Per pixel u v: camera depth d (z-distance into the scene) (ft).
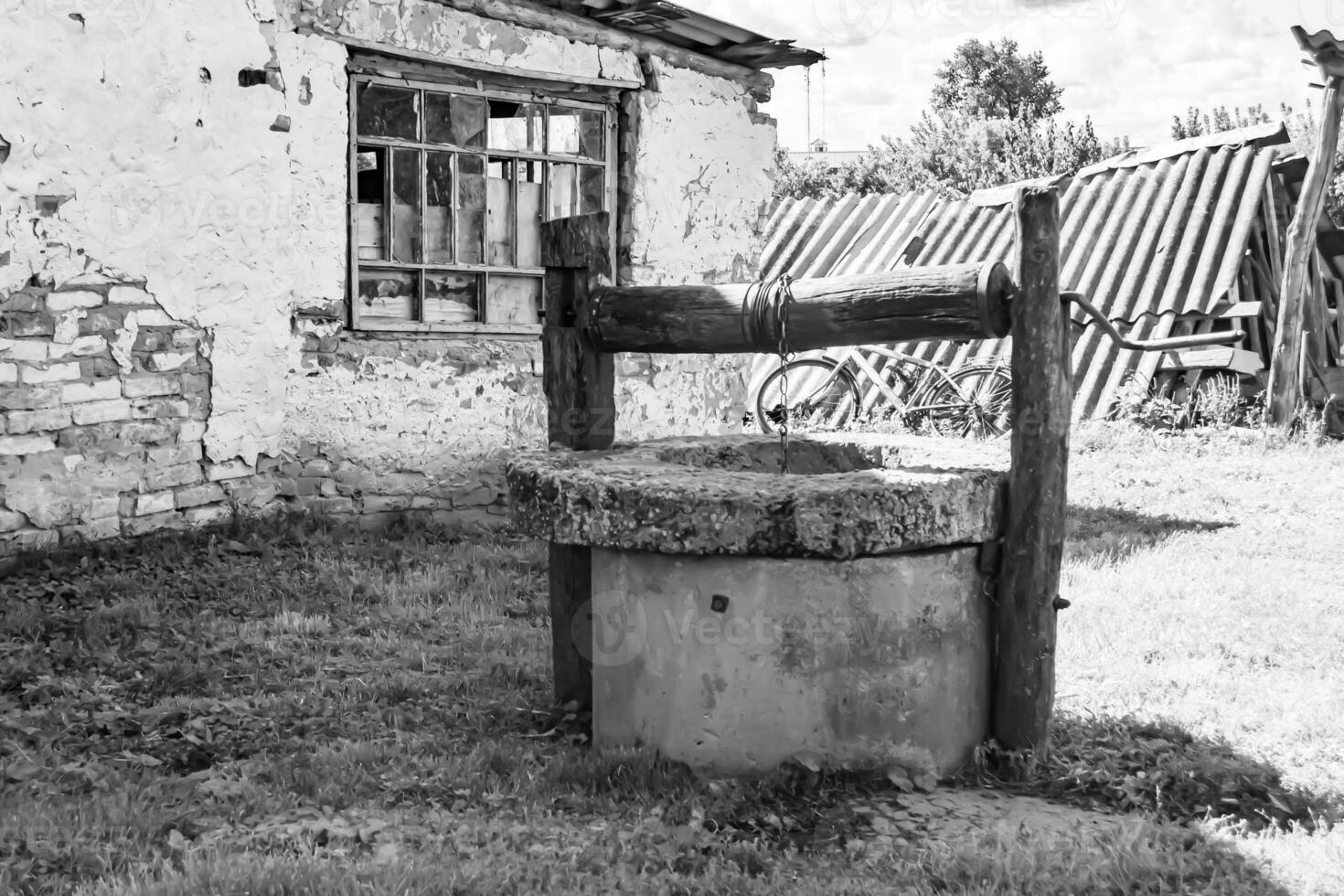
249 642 18.80
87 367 22.13
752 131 35.83
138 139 22.58
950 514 13.80
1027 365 14.06
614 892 11.02
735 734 13.85
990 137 130.93
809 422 48.55
